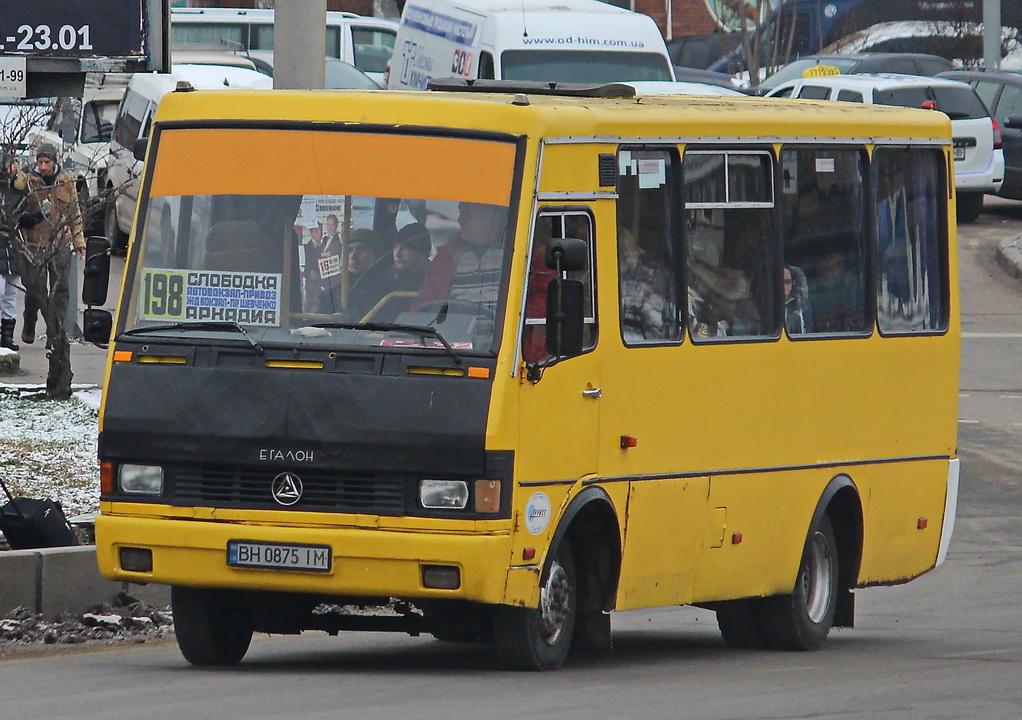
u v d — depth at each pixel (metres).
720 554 38.19
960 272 110.75
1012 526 59.38
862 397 41.94
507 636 33.62
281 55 51.84
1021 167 122.44
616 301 35.16
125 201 90.94
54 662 36.06
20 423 59.62
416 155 33.38
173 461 32.62
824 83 118.31
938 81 118.88
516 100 33.50
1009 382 83.31
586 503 34.19
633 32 98.62
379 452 31.80
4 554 39.50
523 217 32.81
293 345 32.44
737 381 38.28
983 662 38.28
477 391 31.91
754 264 39.03
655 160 36.47
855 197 41.88
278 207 33.53
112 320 34.28
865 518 42.41
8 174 62.22
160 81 90.19
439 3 102.38
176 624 35.00
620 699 30.91
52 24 54.44
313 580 32.03
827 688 33.22
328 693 31.05
